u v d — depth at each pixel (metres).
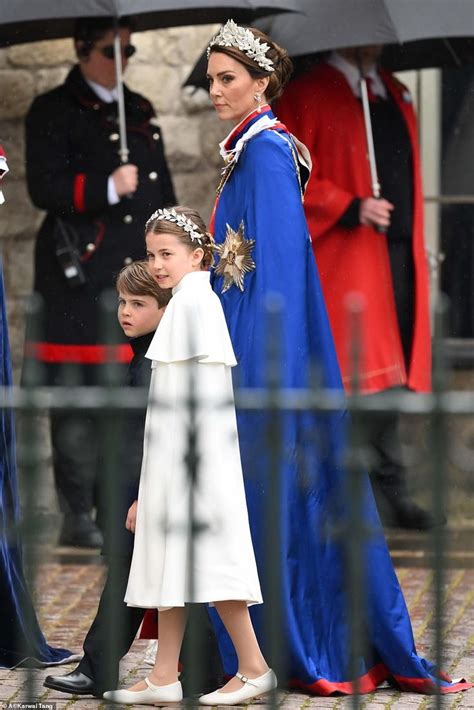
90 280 26.92
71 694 17.08
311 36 25.11
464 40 28.28
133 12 24.50
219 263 17.80
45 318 27.06
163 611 16.59
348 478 11.94
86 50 27.08
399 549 25.48
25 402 11.57
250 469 16.95
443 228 30.53
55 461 25.47
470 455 12.45
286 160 17.75
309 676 17.11
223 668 17.28
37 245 27.45
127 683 17.88
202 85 28.02
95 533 25.47
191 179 29.98
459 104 30.19
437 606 11.84
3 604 18.25
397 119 27.95
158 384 16.41
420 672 17.34
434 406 11.45
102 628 17.05
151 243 17.09
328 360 17.59
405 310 27.88
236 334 17.53
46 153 27.02
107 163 26.98
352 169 27.39
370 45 27.09
